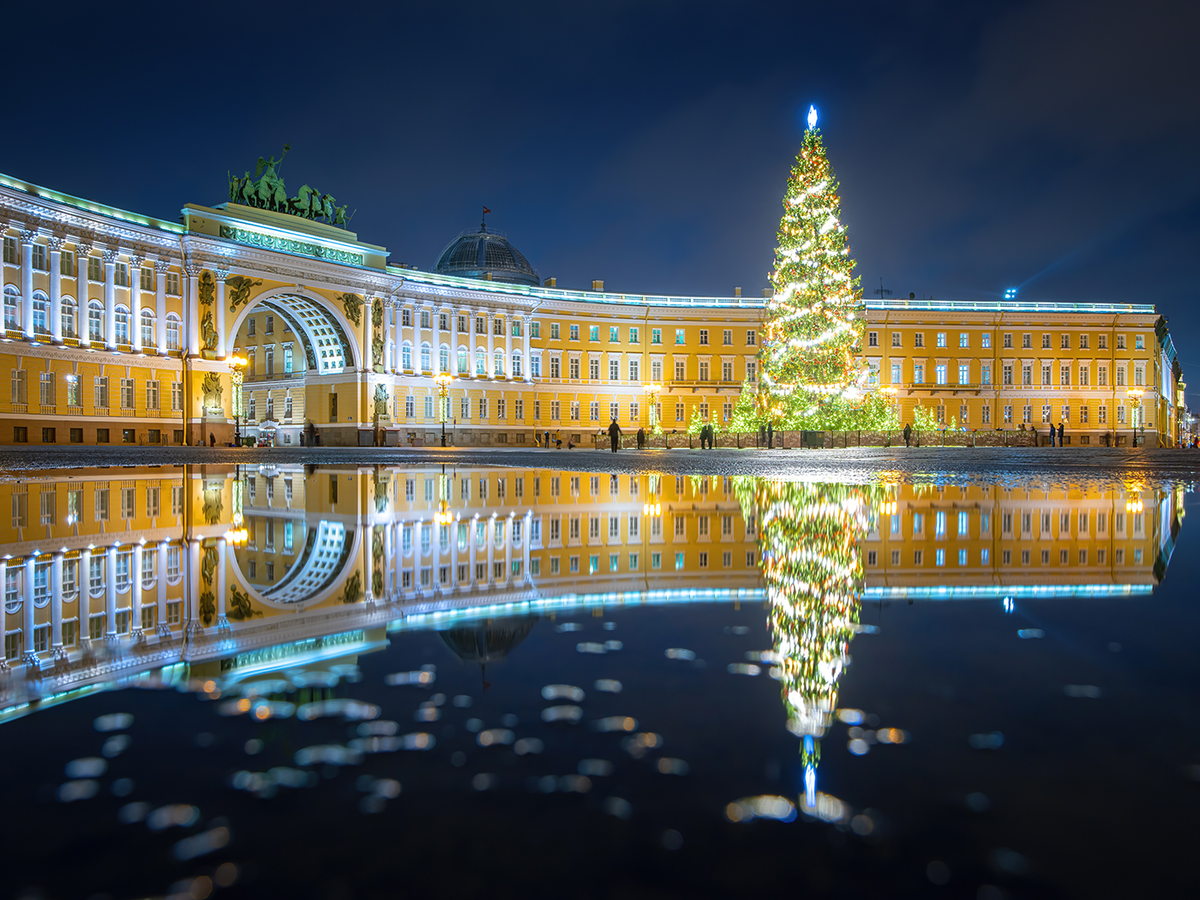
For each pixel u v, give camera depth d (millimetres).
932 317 77125
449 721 1431
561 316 71875
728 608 2541
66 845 946
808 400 47969
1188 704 1481
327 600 2783
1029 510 6273
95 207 44406
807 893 822
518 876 868
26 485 11102
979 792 1090
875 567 3422
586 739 1327
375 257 60500
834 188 48438
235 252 50938
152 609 2631
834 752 1247
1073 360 78812
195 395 48969
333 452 39062
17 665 1880
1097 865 894
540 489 10305
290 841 955
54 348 42312
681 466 19562
